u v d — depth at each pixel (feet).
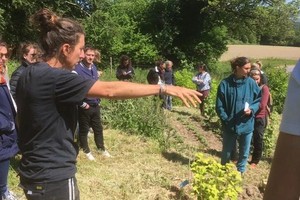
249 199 19.92
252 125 21.99
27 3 73.56
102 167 21.33
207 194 16.31
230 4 104.88
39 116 8.41
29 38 77.15
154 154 25.16
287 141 4.30
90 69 20.97
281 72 51.21
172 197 18.39
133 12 99.35
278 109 49.34
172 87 7.71
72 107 8.59
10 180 17.15
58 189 8.58
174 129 32.01
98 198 17.48
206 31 106.52
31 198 8.71
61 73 8.26
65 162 8.65
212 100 41.47
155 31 100.01
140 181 19.81
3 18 72.64
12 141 13.21
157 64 44.98
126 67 34.45
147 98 31.12
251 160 25.72
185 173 22.09
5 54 13.73
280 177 4.31
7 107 12.92
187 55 106.22
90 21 85.92
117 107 30.09
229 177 16.92
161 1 100.94
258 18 108.27
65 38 8.63
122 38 92.89
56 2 80.74
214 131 35.53
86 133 21.99
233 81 21.49
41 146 8.55
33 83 8.36
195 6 103.60
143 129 29.12
